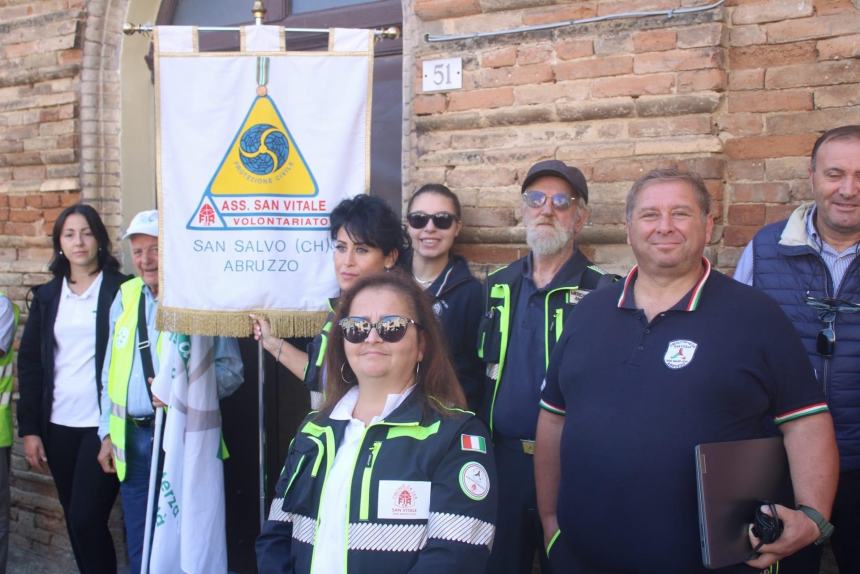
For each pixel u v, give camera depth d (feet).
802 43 10.59
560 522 8.25
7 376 14.74
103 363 13.84
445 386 7.84
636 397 7.63
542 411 8.96
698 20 10.89
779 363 7.50
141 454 13.16
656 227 7.73
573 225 10.84
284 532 8.00
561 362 8.53
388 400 7.63
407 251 12.35
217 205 11.46
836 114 10.44
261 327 11.40
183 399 12.42
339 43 11.49
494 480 7.43
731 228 11.07
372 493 7.17
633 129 11.41
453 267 11.85
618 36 11.37
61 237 14.10
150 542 12.69
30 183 16.70
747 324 7.54
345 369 8.17
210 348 12.55
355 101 11.47
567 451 8.06
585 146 11.65
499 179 12.23
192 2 16.33
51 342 14.24
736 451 7.20
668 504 7.38
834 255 9.36
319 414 8.07
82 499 13.76
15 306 15.03
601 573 7.98
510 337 10.62
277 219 11.43
